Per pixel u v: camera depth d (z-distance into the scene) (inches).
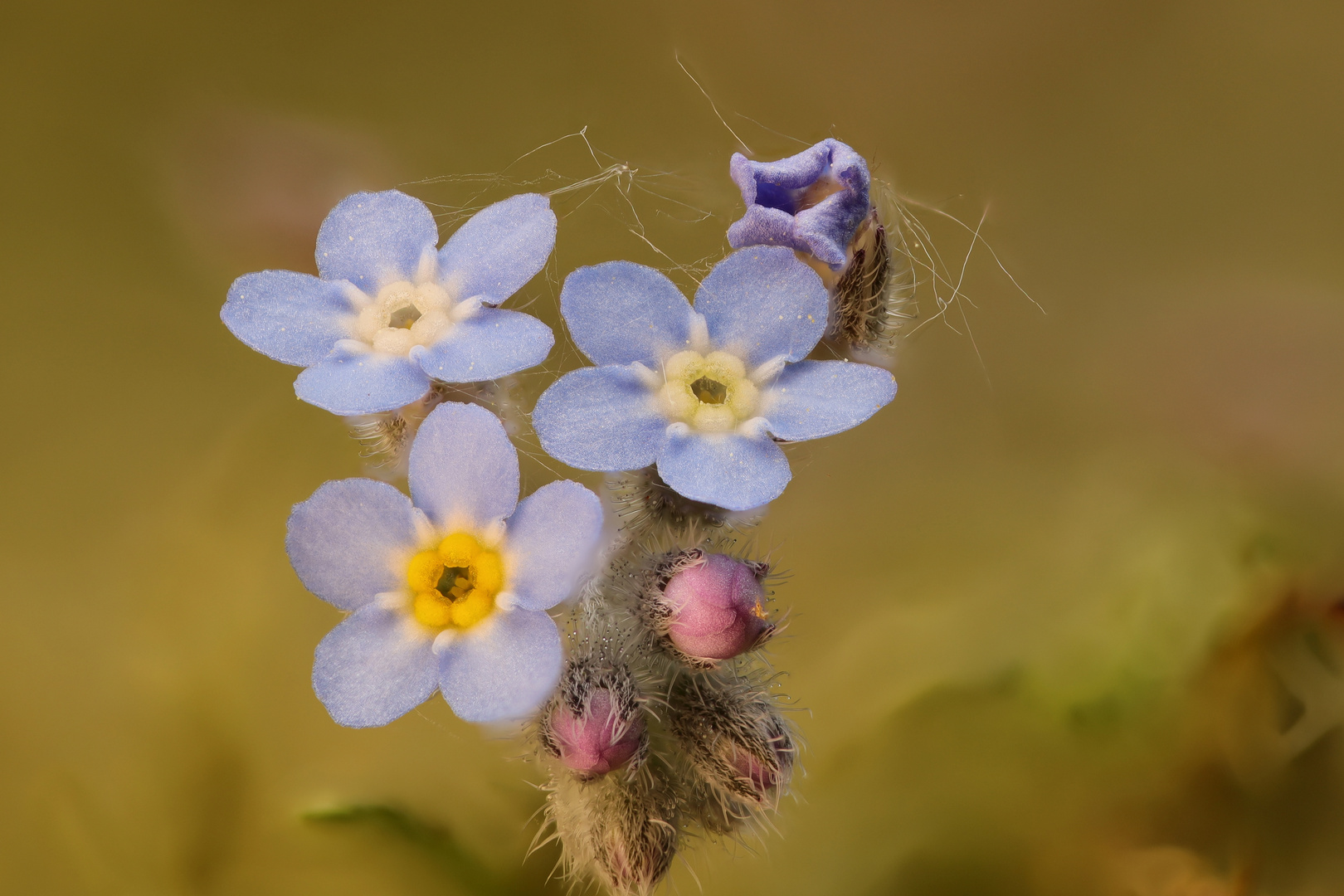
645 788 4.0
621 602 4.0
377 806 4.2
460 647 3.8
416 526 3.8
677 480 3.8
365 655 3.8
